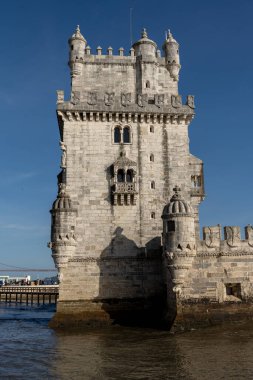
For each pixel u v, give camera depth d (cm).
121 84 4741
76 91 4547
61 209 3984
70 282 4050
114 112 4388
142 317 4056
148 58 4759
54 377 2269
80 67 4712
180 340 3136
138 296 4100
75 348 2995
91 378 2227
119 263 4147
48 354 2825
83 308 4012
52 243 3975
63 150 4316
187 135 4500
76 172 4284
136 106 4441
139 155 4406
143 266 4166
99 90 4703
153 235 4244
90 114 4362
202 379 2155
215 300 3588
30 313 6488
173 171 4409
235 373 2245
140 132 4459
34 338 3500
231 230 3722
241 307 3609
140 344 3061
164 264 3941
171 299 3744
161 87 4812
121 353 2789
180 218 3588
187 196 4369
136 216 4259
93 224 4197
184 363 2475
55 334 3616
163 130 4494
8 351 2977
